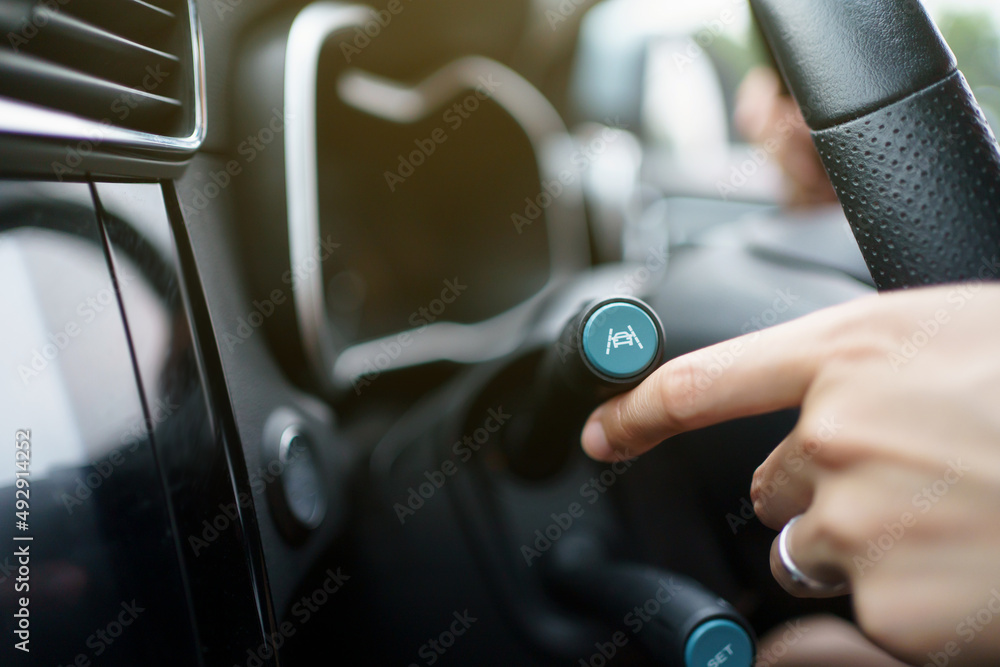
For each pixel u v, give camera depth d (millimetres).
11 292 246
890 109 240
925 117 238
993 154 239
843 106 244
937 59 239
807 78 248
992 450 195
